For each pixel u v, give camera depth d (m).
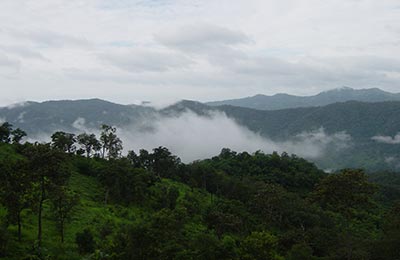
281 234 79.25
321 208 92.81
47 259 40.84
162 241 34.56
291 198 97.00
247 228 81.62
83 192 84.75
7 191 42.62
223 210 89.62
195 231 66.19
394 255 42.25
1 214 52.78
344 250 45.91
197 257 36.28
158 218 36.06
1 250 39.72
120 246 34.88
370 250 44.19
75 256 44.12
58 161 43.97
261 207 94.44
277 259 52.00
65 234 53.66
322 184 50.53
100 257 37.91
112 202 84.31
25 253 41.28
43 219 57.75
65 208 50.16
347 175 48.50
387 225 51.56
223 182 118.75
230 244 40.22
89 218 64.94
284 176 145.12
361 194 49.69
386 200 140.00
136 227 33.34
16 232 47.84
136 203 87.81
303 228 77.94
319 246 60.25
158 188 101.94
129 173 90.25
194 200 95.94
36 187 45.41
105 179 87.94
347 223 69.00
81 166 103.56
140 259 32.47
